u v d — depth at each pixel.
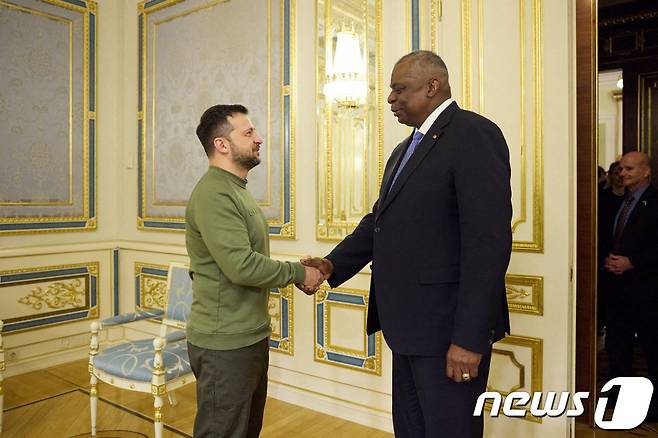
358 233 2.00
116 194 4.13
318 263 1.93
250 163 1.88
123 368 2.32
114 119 4.10
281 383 3.06
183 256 3.59
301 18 2.96
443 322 1.50
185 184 3.66
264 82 3.13
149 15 3.88
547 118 2.15
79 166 3.88
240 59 3.27
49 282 3.65
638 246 2.87
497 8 2.26
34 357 3.57
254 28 3.19
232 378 1.79
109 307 4.02
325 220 2.84
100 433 2.58
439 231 1.51
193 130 3.59
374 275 1.66
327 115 2.81
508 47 2.24
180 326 2.70
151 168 3.89
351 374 2.76
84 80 3.90
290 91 2.99
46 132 3.68
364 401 2.72
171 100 3.72
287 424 2.70
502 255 1.40
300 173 2.97
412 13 2.49
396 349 1.56
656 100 3.61
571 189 2.12
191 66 3.58
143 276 3.91
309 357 2.94
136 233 4.01
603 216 3.17
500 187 1.43
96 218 3.99
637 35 3.65
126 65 4.07
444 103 1.60
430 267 1.51
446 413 1.51
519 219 2.22
